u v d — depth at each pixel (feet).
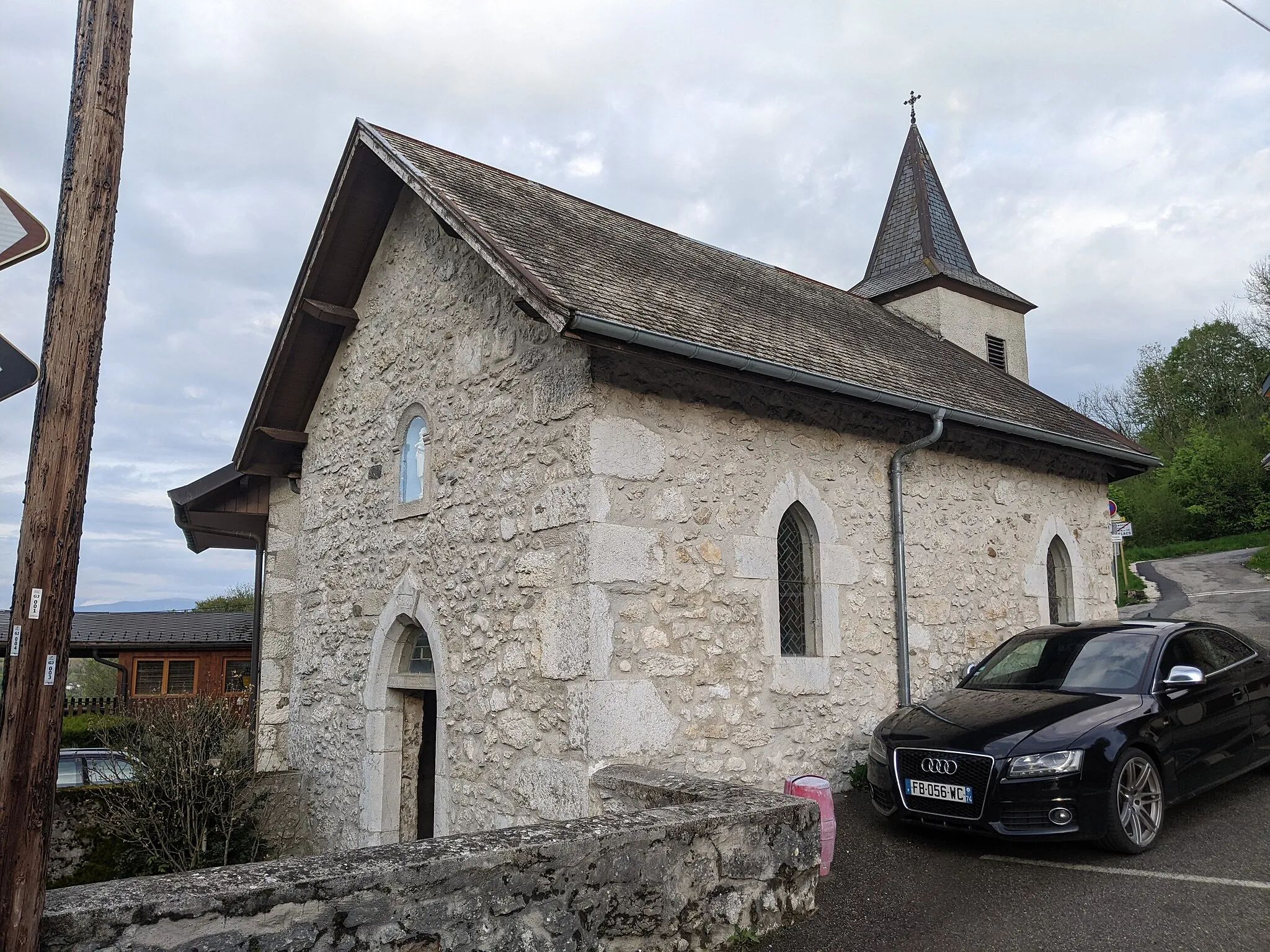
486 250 20.35
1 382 9.37
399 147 26.30
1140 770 17.72
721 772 20.59
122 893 9.78
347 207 28.02
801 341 25.14
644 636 19.75
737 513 21.98
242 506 35.22
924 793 18.31
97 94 10.91
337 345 31.48
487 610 22.38
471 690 22.70
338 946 10.43
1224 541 106.42
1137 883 15.65
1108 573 33.76
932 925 14.29
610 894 12.53
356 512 29.27
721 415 22.08
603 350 19.90
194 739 26.89
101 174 10.84
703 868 13.57
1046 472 31.83
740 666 21.40
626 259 25.66
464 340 24.56
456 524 24.06
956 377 31.99
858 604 24.49
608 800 17.94
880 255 49.24
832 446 24.61
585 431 19.71
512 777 20.83
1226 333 130.72
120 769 28.14
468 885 11.36
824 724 22.99
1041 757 17.07
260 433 32.48
